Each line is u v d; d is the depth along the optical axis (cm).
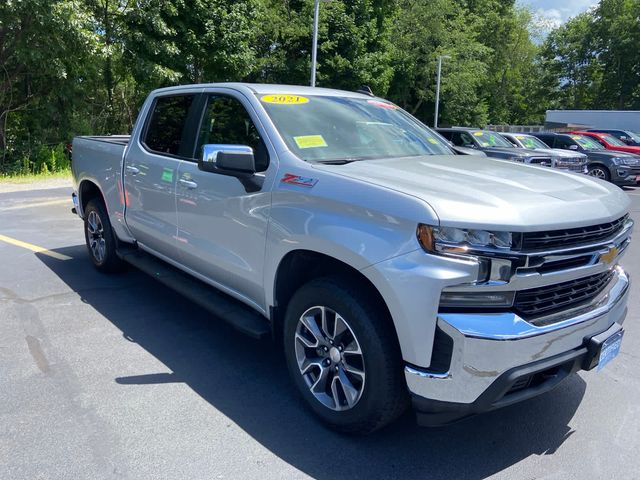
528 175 333
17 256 686
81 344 431
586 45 5303
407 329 262
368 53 2753
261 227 344
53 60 1592
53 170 1684
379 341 280
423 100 3691
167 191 441
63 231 845
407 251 261
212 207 388
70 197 1202
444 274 251
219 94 419
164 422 325
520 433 325
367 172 315
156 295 549
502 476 284
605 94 5319
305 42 2578
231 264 377
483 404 259
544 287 273
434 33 3381
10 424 317
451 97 3669
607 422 338
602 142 1880
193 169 412
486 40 4500
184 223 425
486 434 323
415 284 256
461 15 3744
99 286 573
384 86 2922
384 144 399
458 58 3609
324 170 317
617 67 5159
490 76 4678
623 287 329
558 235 267
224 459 291
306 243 308
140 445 301
